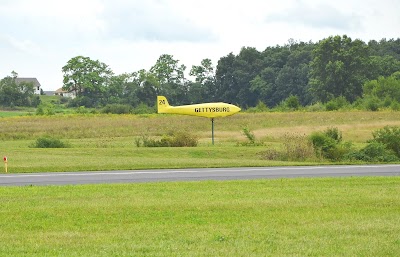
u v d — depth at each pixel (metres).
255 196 32.25
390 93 193.88
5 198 32.12
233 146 74.56
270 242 21.88
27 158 57.88
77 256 20.14
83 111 183.50
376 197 31.58
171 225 24.89
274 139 85.00
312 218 25.95
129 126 114.25
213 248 21.08
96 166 50.78
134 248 21.12
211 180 40.25
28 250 20.94
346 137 88.81
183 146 76.19
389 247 21.02
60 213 27.61
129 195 33.03
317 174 44.50
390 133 64.12
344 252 20.45
